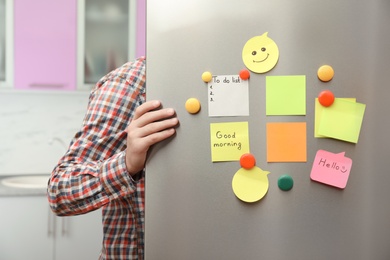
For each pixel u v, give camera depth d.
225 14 0.82
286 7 0.81
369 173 0.81
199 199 0.82
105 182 0.83
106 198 0.84
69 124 2.87
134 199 0.94
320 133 0.80
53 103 2.85
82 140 0.91
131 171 0.83
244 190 0.81
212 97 0.81
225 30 0.82
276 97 0.81
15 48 2.56
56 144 2.86
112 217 0.97
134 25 2.72
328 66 0.81
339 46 0.81
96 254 2.48
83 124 0.95
